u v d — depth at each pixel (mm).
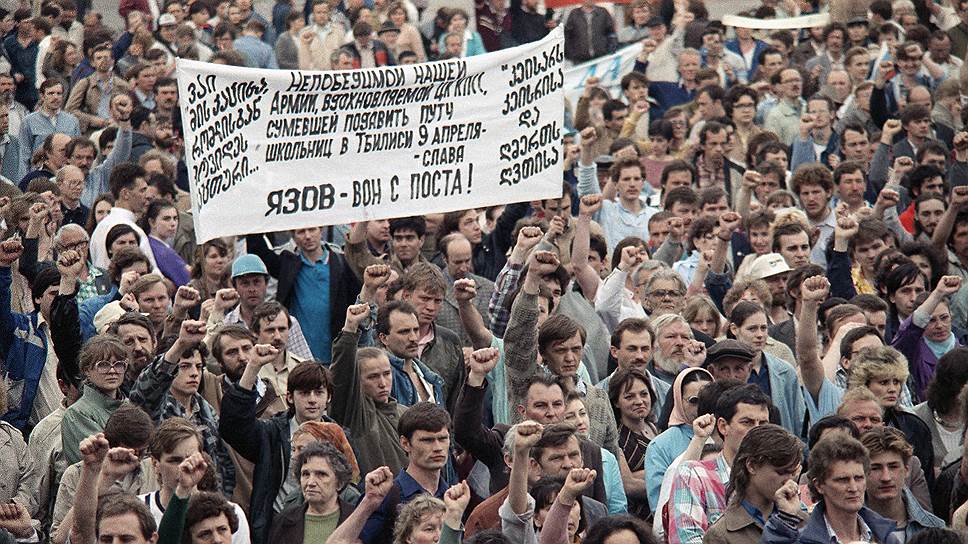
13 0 31312
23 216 17984
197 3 32719
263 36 32969
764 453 11883
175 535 11453
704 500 12633
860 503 11594
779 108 26922
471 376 13570
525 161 17297
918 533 11383
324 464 12555
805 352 15188
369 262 17438
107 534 11156
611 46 32188
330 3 32406
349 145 16562
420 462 12883
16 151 25203
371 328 14953
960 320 18734
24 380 15445
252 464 13695
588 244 16984
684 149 24781
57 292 15508
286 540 12625
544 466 12859
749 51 31078
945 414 14703
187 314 15086
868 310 16938
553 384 13750
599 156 23438
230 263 17938
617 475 14023
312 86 16328
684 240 20453
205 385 14578
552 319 14625
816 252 20781
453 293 17031
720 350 14828
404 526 11648
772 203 21062
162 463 12320
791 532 11602
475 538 11500
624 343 14984
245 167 16172
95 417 13641
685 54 28578
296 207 16375
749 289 17094
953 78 28422
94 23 31266
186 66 15875
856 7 30938
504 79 17172
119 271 16969
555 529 11805
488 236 19781
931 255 19094
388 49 31391
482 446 13672
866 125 26938
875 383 14273
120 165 19859
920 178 22188
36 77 29156
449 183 17000
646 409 14773
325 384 13438
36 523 13055
